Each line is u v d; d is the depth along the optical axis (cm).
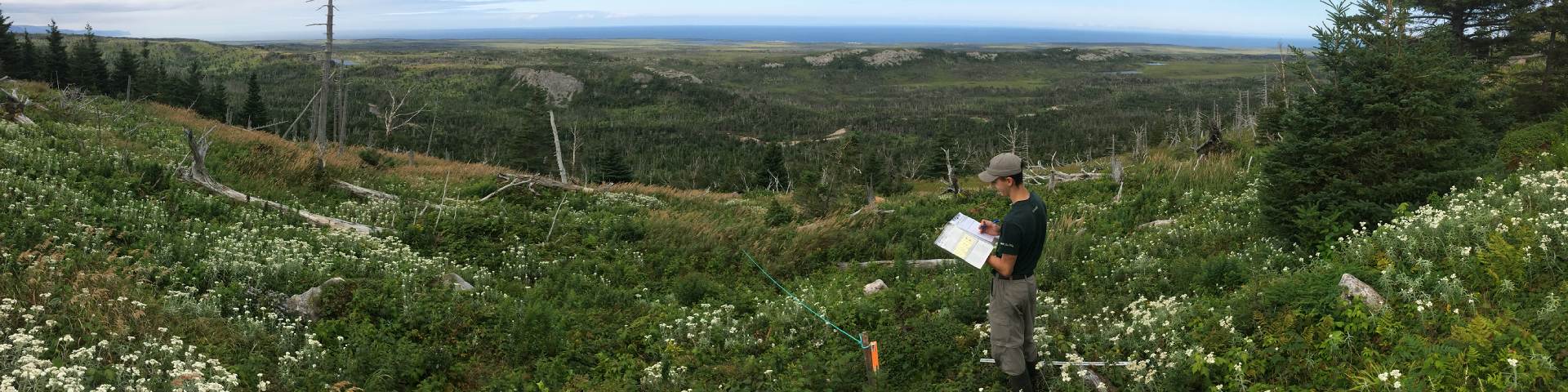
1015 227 499
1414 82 859
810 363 657
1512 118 1513
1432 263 614
